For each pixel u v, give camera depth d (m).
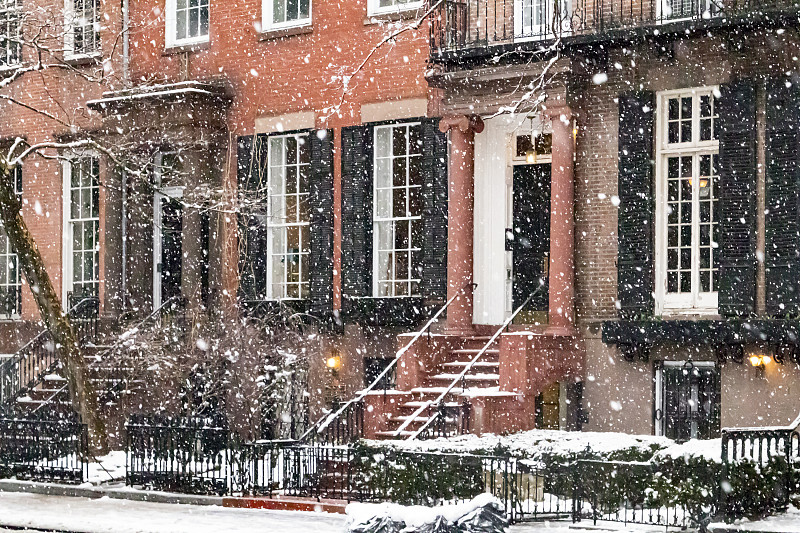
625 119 25.53
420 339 26.00
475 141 28.03
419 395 25.45
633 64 25.58
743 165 24.09
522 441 22.92
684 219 25.25
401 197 29.06
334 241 29.69
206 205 30.81
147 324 30.86
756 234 24.00
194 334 29.67
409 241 28.78
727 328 23.69
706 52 24.67
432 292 28.02
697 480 19.25
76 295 33.88
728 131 24.27
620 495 20.00
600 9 25.98
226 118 31.20
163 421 25.61
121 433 29.97
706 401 24.69
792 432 19.69
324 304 29.55
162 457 24.59
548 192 27.50
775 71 23.91
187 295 31.11
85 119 33.47
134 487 24.73
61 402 30.14
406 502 21.50
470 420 24.00
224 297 30.86
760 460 19.06
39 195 34.62
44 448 26.05
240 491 23.56
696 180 25.08
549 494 21.12
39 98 34.41
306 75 30.09
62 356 27.77
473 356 26.44
